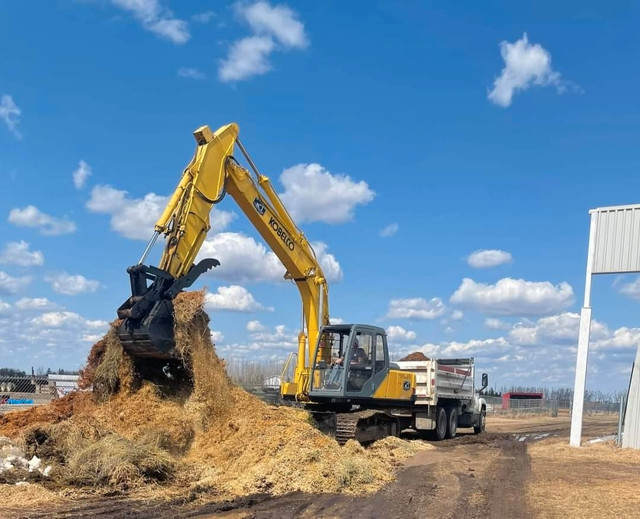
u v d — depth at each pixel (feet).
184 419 39.91
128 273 40.96
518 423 114.62
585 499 33.60
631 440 57.72
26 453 35.55
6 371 90.02
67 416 41.42
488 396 158.71
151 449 35.65
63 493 30.96
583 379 59.62
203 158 45.62
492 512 30.53
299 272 55.57
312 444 37.76
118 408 40.27
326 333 54.54
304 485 33.81
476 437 71.31
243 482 33.96
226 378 44.75
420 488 35.81
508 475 41.14
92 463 33.73
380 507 30.86
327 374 52.70
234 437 39.34
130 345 41.06
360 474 35.99
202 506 29.91
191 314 42.52
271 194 52.95
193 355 42.19
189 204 44.11
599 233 59.88
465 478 39.60
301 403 56.85
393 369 59.67
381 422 59.41
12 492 30.25
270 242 53.42
